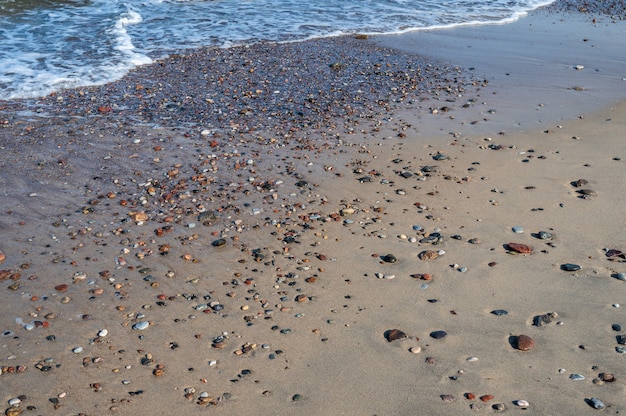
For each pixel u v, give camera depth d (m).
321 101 3.22
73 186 2.49
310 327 1.89
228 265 2.11
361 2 5.29
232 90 3.34
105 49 3.94
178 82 3.44
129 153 2.71
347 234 2.24
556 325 1.87
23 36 4.15
